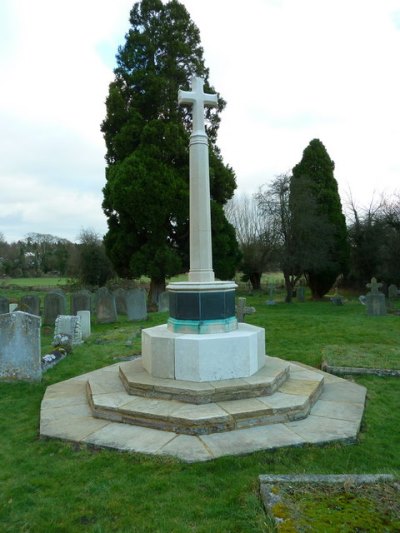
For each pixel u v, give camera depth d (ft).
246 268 114.01
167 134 65.98
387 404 18.57
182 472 12.09
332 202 90.84
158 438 14.40
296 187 82.38
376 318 48.37
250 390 17.25
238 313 47.62
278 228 83.15
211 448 13.46
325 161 93.66
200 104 21.21
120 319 54.75
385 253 85.61
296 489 9.93
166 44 71.82
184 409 15.84
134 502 10.64
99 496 10.96
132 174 63.36
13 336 22.84
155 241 65.98
